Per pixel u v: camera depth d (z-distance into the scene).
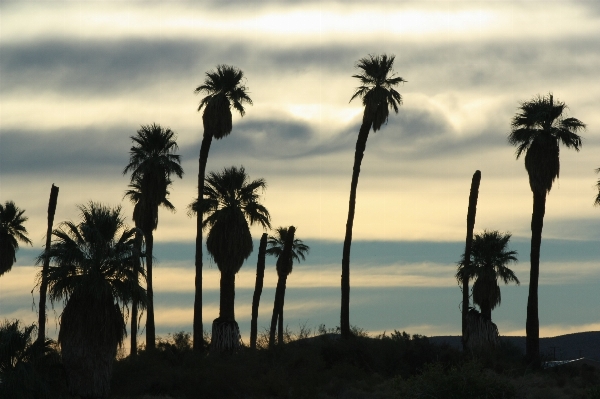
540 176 68.00
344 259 70.12
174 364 58.12
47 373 48.19
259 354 59.22
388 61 74.06
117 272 51.84
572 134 68.19
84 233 51.62
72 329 50.16
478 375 41.72
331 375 54.91
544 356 67.12
